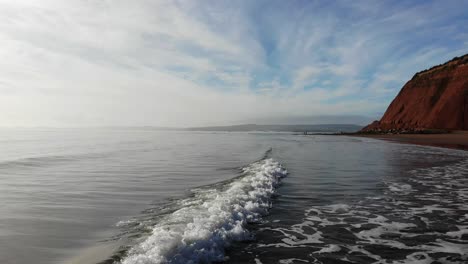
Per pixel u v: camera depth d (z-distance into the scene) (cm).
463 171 1452
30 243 547
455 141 4153
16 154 2398
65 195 957
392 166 1647
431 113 6906
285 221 685
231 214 674
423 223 679
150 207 799
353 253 514
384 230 632
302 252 515
